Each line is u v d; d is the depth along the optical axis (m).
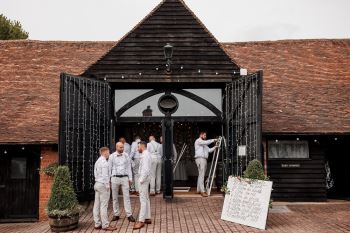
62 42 17.42
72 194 9.04
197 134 15.75
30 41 17.42
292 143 13.49
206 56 13.27
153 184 12.24
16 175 12.66
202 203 11.15
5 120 12.88
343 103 14.38
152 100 13.36
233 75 13.05
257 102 10.50
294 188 13.32
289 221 9.64
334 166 14.73
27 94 14.37
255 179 9.32
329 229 8.79
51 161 12.34
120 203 11.18
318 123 13.21
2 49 17.02
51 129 12.49
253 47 17.34
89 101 11.66
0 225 12.00
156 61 13.21
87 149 11.44
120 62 13.18
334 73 16.14
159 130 15.63
